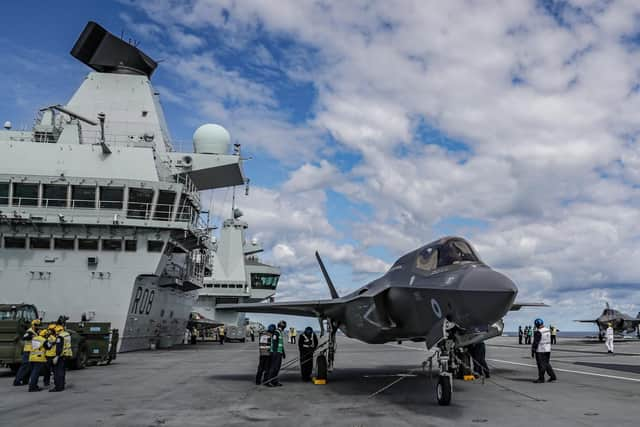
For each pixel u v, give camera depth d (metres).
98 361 22.84
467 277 9.88
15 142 31.33
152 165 32.38
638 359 23.98
